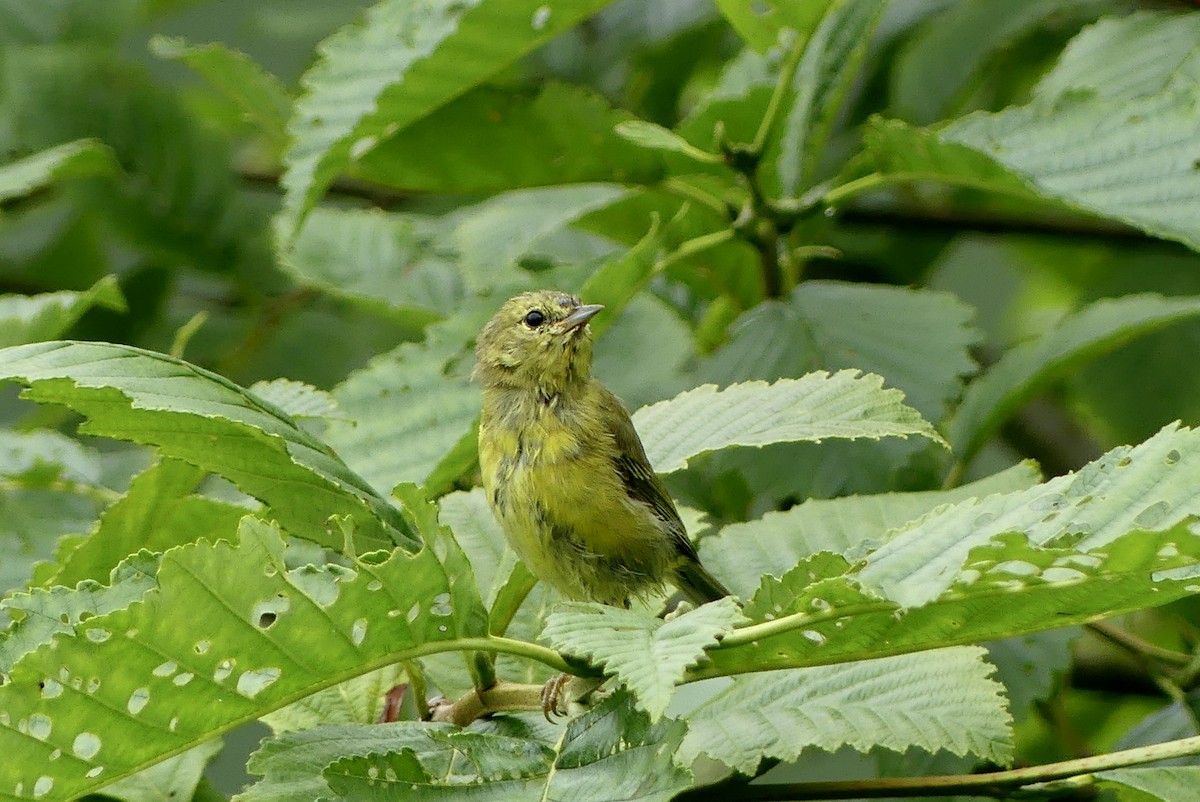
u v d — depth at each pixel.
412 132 10.76
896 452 10.00
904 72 14.17
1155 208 8.87
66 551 7.79
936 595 5.20
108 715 5.56
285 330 14.45
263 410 6.75
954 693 7.05
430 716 7.16
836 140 14.70
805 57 10.33
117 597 6.05
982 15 13.95
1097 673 12.34
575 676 6.49
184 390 6.47
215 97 16.58
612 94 15.62
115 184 14.12
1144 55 10.83
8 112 14.20
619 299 10.29
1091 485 5.75
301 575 5.61
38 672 5.38
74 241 14.97
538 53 15.74
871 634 5.89
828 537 8.39
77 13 16.05
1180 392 13.22
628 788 5.70
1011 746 6.81
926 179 9.84
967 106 15.20
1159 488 5.54
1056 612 5.70
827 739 6.88
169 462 7.49
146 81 14.34
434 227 13.61
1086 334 10.27
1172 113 9.30
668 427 7.84
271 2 17.00
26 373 6.20
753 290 11.67
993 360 15.20
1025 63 15.09
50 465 9.60
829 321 10.66
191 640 5.52
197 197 14.28
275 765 6.37
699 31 15.48
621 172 11.08
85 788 5.73
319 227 13.42
